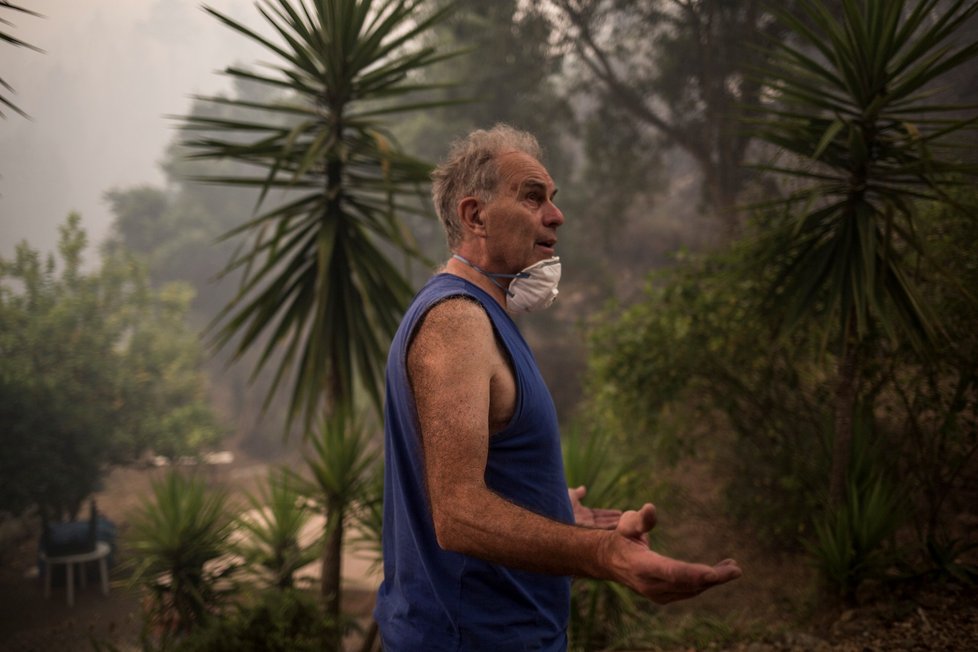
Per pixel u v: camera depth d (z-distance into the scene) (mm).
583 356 21141
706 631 4211
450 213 1408
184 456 22531
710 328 5766
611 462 5777
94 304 22641
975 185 4441
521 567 1030
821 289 4344
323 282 5578
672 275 6363
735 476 6484
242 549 6613
